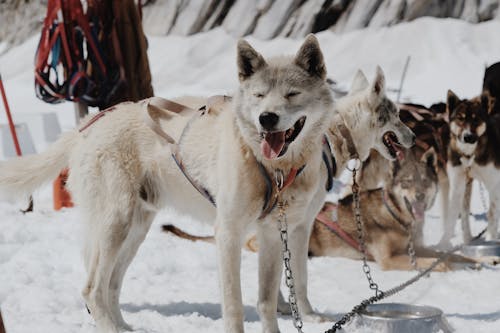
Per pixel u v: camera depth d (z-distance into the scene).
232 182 4.54
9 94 22.06
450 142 8.66
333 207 8.03
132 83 9.42
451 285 6.41
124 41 9.30
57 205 9.90
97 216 5.21
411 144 7.20
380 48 23.27
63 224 8.64
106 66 9.19
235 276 4.57
